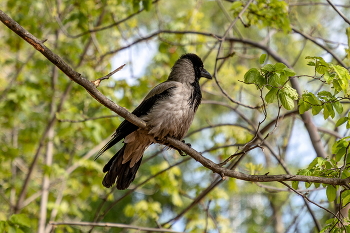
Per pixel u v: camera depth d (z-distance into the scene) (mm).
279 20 10594
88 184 14008
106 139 14109
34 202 14484
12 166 15172
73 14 12867
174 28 13578
